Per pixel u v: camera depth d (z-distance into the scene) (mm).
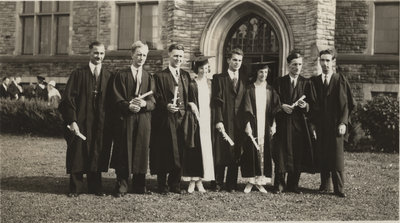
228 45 12055
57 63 15195
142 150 5746
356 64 11633
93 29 14656
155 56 13406
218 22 11570
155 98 5934
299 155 6125
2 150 9492
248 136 6016
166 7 13398
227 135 6051
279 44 11141
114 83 5809
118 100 5668
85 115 5719
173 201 5516
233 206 5344
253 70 6441
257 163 6016
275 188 6156
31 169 7414
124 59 13922
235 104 6113
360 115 10320
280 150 6090
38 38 15844
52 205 5211
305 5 10742
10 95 14117
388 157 9336
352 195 6000
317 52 10211
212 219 4805
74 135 5652
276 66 11648
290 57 6234
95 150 5680
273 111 6098
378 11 11750
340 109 6086
